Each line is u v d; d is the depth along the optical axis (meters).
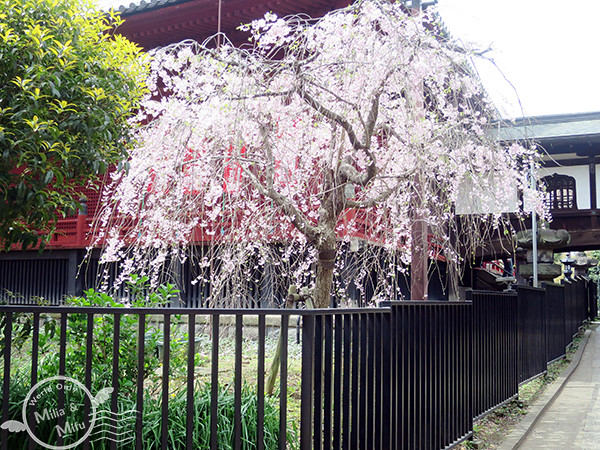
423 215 7.74
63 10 5.25
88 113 5.07
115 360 2.99
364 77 5.86
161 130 6.23
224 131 6.02
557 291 13.20
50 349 5.70
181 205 6.58
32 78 4.62
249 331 11.34
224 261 6.52
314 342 3.09
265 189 6.51
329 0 10.52
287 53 6.39
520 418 6.89
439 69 6.12
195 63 6.28
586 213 18.00
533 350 9.66
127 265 7.00
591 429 6.57
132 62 6.14
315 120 6.75
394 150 7.33
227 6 10.87
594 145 17.61
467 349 5.64
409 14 6.65
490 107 6.61
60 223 14.45
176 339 5.03
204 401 3.89
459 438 5.25
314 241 6.23
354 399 3.50
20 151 4.55
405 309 4.24
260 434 3.04
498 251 17.41
